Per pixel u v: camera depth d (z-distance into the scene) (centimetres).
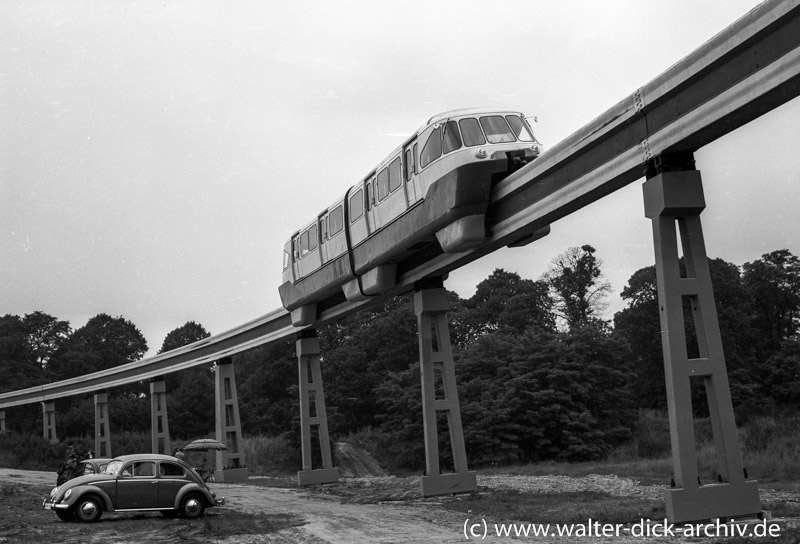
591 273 9200
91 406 11188
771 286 7306
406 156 3002
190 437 10762
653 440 6234
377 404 9100
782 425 5506
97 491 2442
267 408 9462
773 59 1570
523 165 2662
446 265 3022
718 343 1816
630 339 7481
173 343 13200
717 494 1777
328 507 2950
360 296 3653
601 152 2111
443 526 2164
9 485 4478
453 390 3241
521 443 6259
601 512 2222
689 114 1764
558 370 6247
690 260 1859
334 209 3791
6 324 12650
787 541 1553
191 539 2009
